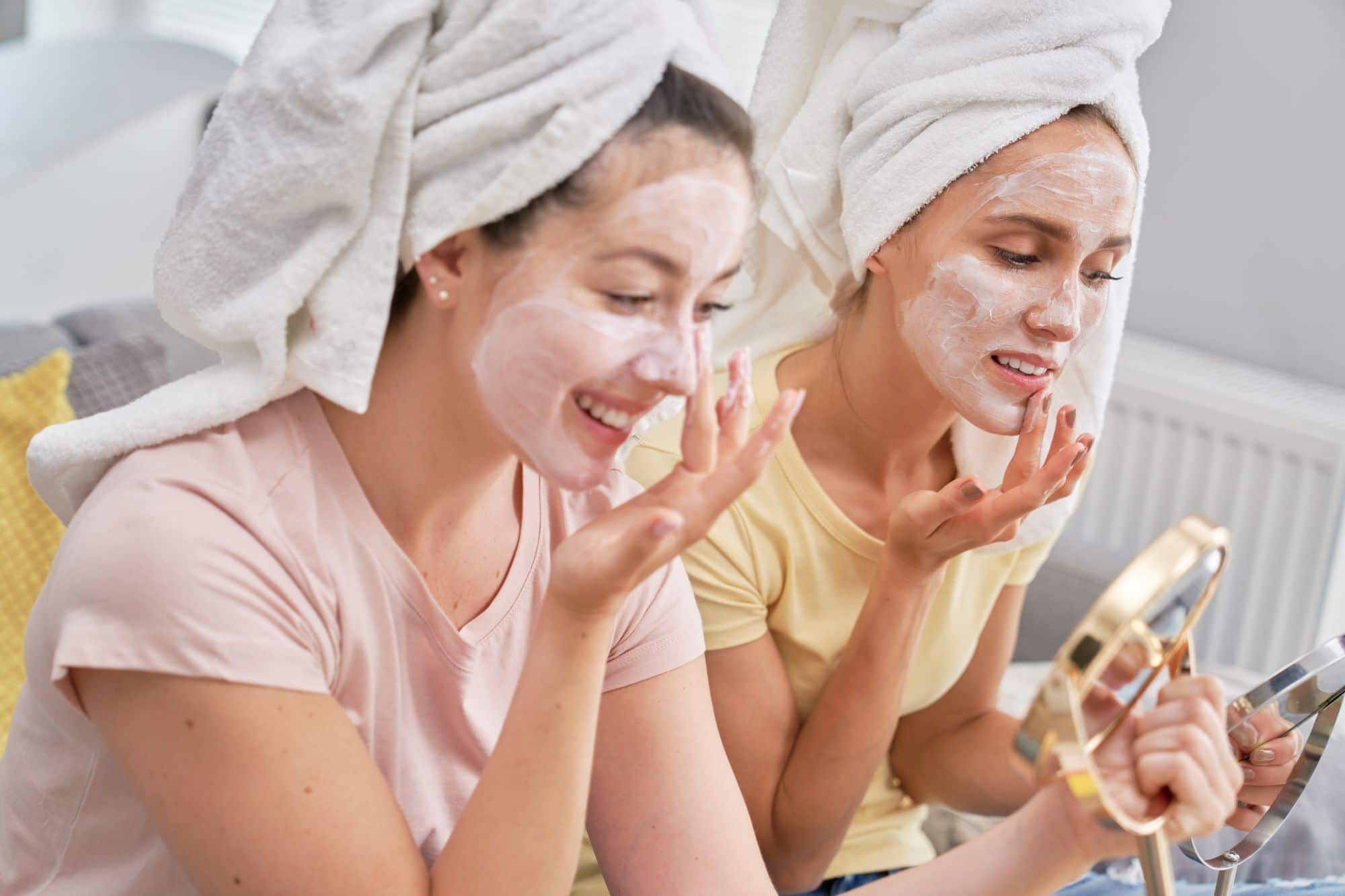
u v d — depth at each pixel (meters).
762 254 1.32
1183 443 2.16
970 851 0.90
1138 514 2.23
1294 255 2.17
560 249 0.80
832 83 1.22
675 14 0.82
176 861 0.87
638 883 1.02
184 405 0.85
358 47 0.79
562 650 0.83
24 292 2.52
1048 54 1.08
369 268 0.82
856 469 1.29
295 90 0.80
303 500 0.88
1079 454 1.08
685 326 0.82
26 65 2.74
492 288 0.82
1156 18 1.11
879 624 1.19
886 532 1.30
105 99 2.69
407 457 0.89
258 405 0.86
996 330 1.12
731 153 0.81
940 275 1.13
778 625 1.29
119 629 0.80
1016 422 1.14
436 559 0.94
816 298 1.34
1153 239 2.31
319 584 0.87
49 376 1.67
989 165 1.10
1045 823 0.87
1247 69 2.17
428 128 0.81
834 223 1.25
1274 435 2.06
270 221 0.82
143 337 1.86
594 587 0.80
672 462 1.22
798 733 1.30
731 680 1.25
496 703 0.98
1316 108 2.11
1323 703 0.83
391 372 0.88
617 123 0.78
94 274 2.60
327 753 0.83
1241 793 0.85
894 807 1.46
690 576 1.24
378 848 0.83
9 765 0.93
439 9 0.81
